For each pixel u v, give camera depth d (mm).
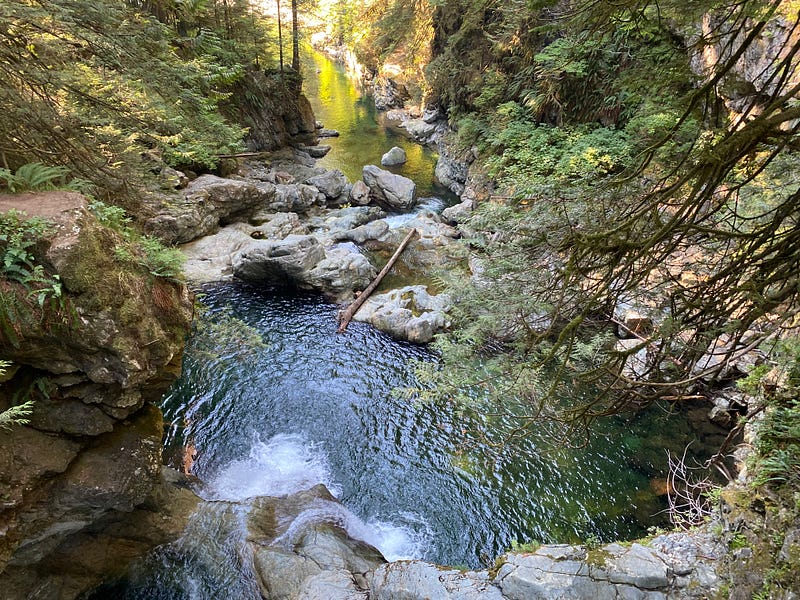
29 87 5602
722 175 2562
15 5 4508
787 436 5137
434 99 29531
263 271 13680
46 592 5438
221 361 10805
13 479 4395
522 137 15086
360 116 35781
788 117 2213
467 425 9453
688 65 3115
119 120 6219
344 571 5930
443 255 15812
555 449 8805
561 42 13445
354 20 28906
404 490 8305
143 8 13523
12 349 4191
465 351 7367
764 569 4574
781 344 4496
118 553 6121
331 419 9672
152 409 5918
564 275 3262
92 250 4449
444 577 5371
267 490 8094
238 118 22453
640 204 3361
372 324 12531
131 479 5332
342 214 18859
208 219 15234
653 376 3891
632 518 7711
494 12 17234
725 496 5539
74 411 4801
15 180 4805
